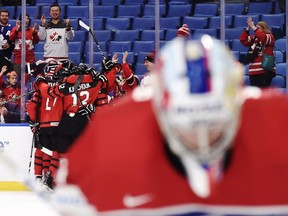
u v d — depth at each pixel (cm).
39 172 1571
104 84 1477
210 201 329
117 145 332
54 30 1734
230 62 315
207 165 320
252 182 329
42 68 1677
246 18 2047
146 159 325
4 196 1449
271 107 337
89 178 343
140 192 327
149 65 1484
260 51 1656
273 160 328
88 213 344
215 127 304
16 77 1677
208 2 2233
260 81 1670
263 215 332
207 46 311
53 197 357
